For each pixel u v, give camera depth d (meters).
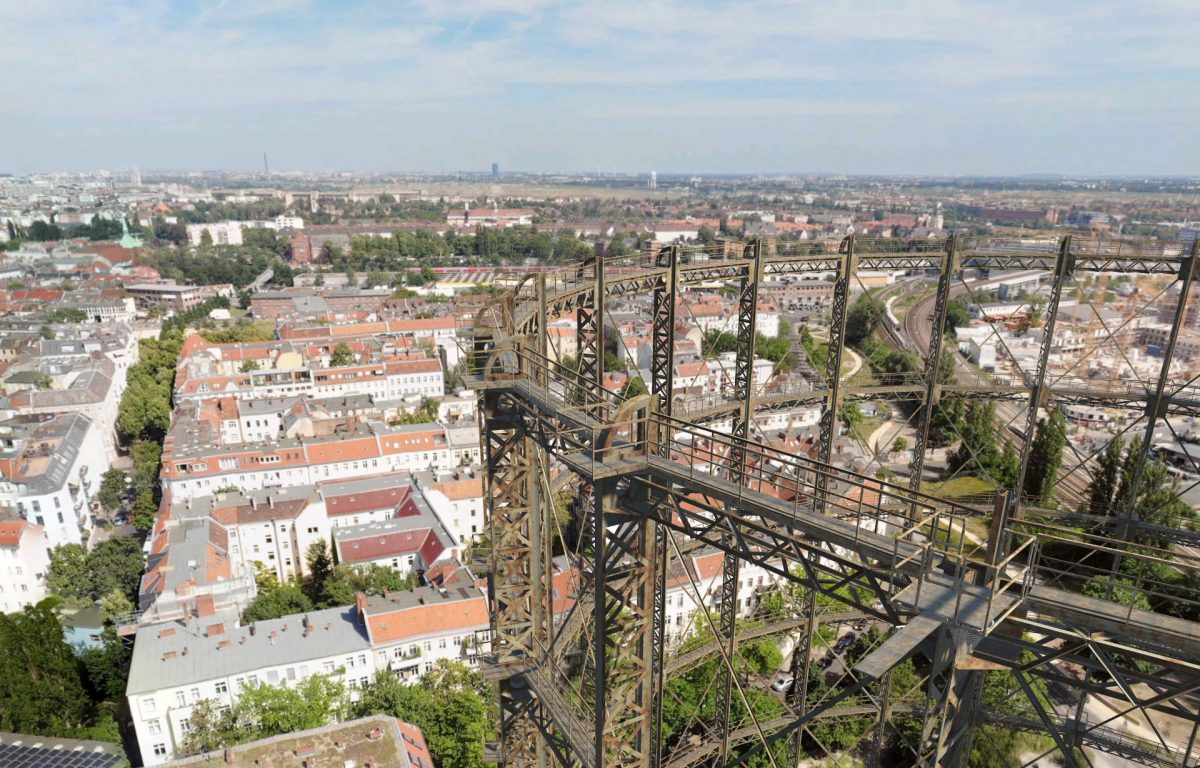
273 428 111.50
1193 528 59.69
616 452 20.39
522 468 28.23
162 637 56.72
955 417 95.38
